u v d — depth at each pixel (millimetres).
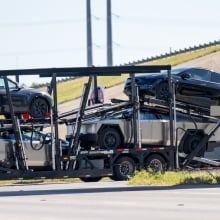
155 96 74062
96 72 63875
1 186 69562
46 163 67688
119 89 156625
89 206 42594
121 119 72312
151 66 66438
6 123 66875
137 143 71625
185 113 76500
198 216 36062
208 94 77938
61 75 63750
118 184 65375
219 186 58625
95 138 70688
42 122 66500
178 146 74625
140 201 45531
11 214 38844
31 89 69375
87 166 68438
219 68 161500
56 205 43844
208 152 77375
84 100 65688
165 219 34906
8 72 61969
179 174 65500
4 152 64750
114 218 35781
